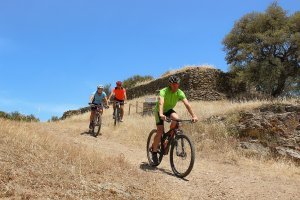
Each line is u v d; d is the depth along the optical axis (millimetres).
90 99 14797
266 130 13000
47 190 5480
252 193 7754
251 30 38594
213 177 8820
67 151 7910
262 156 12016
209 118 15391
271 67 35312
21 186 5410
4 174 5613
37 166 6371
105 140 13852
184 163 8422
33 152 7086
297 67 36406
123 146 12703
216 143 13023
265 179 9289
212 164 10867
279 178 9555
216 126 13984
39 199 5098
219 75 35938
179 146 8453
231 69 36906
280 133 12852
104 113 29734
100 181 6445
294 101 15055
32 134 8781
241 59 37531
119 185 6484
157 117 8711
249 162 11328
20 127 9562
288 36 36281
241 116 14320
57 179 5984
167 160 10391
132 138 14328
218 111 16125
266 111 14164
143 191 6516
